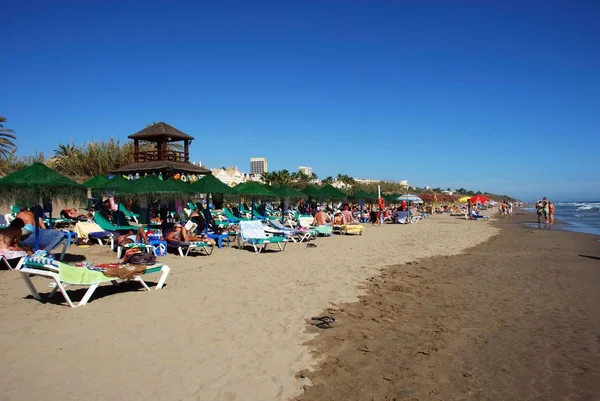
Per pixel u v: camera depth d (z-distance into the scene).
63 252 10.52
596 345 5.68
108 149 39.47
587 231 27.11
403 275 10.26
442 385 4.40
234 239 16.28
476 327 6.37
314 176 107.25
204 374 4.38
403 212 31.34
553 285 9.51
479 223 34.19
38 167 9.49
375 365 4.84
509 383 4.50
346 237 19.34
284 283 8.73
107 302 6.79
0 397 3.71
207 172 29.52
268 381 4.31
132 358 4.67
